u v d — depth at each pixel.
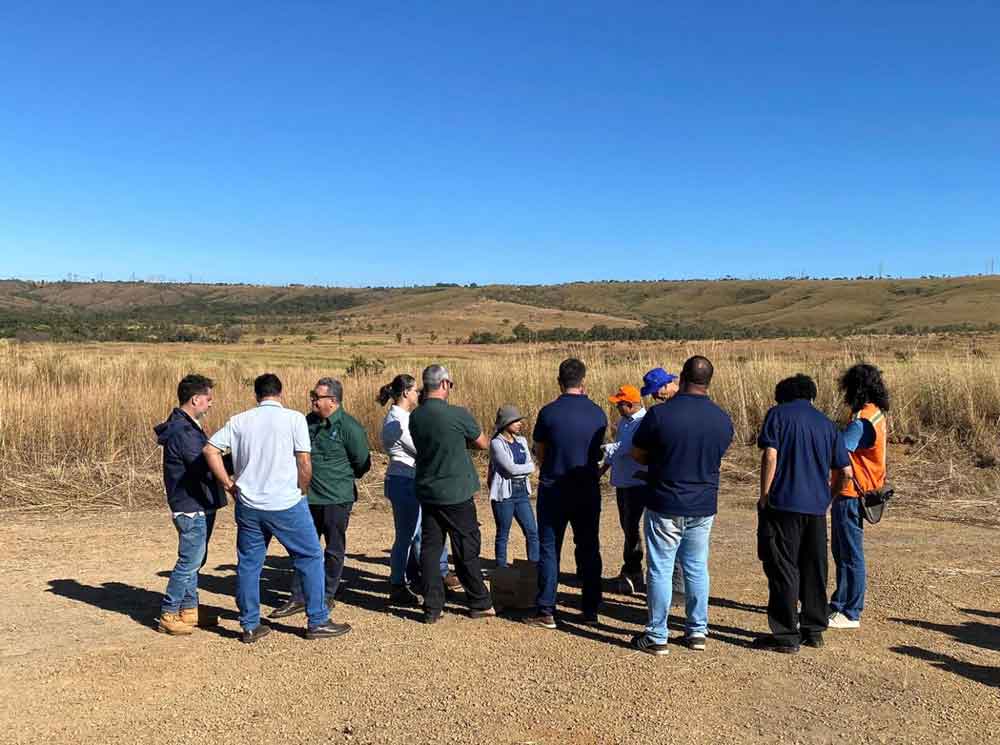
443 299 198.75
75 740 3.87
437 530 5.66
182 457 5.32
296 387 15.65
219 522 8.99
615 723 4.02
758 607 5.90
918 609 5.78
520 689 4.44
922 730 3.93
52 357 18.58
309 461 5.28
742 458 11.60
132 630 5.45
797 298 190.88
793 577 4.94
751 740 3.84
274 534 5.21
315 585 5.29
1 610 5.85
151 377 16.89
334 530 5.90
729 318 178.12
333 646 5.16
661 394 6.22
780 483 4.91
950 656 4.89
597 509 5.56
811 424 4.90
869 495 5.27
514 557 7.55
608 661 4.86
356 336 114.75
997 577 6.55
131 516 9.12
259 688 4.48
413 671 4.72
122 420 12.60
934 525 8.40
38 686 4.50
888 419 12.05
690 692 4.38
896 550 7.40
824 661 4.81
